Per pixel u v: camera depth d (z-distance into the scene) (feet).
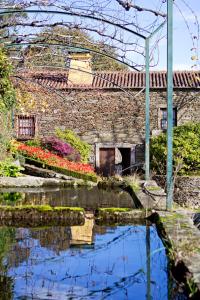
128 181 40.78
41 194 33.50
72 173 47.11
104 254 14.94
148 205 24.06
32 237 17.43
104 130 67.51
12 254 14.76
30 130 67.05
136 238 17.48
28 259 14.14
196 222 21.63
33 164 51.13
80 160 62.44
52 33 31.17
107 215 21.44
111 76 70.13
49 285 11.65
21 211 20.85
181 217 20.13
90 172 50.14
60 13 27.35
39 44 33.12
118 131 67.36
